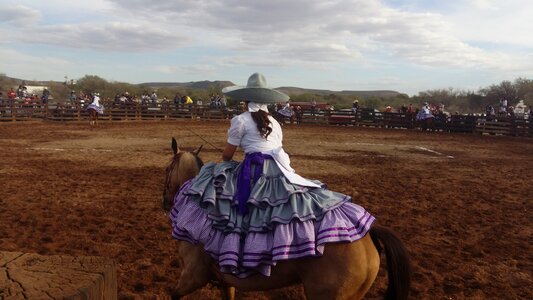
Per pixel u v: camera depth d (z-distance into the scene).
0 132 22.25
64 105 30.25
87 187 10.60
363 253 3.28
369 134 27.98
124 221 8.02
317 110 35.62
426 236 7.73
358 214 3.43
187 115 35.44
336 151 18.92
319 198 3.50
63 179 11.43
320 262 3.26
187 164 4.48
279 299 5.26
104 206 8.96
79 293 2.42
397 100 72.81
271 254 3.31
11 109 27.62
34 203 8.98
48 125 27.23
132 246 6.80
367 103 66.25
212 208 3.57
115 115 32.53
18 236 7.05
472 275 6.09
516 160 18.00
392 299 3.38
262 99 3.72
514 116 30.47
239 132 3.69
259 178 3.56
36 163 13.66
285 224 3.33
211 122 33.31
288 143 21.33
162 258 6.31
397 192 11.16
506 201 10.60
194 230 3.61
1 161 13.77
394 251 3.37
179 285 3.91
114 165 13.79
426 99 70.81
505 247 7.33
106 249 6.62
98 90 59.91
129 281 5.53
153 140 20.64
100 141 19.86
